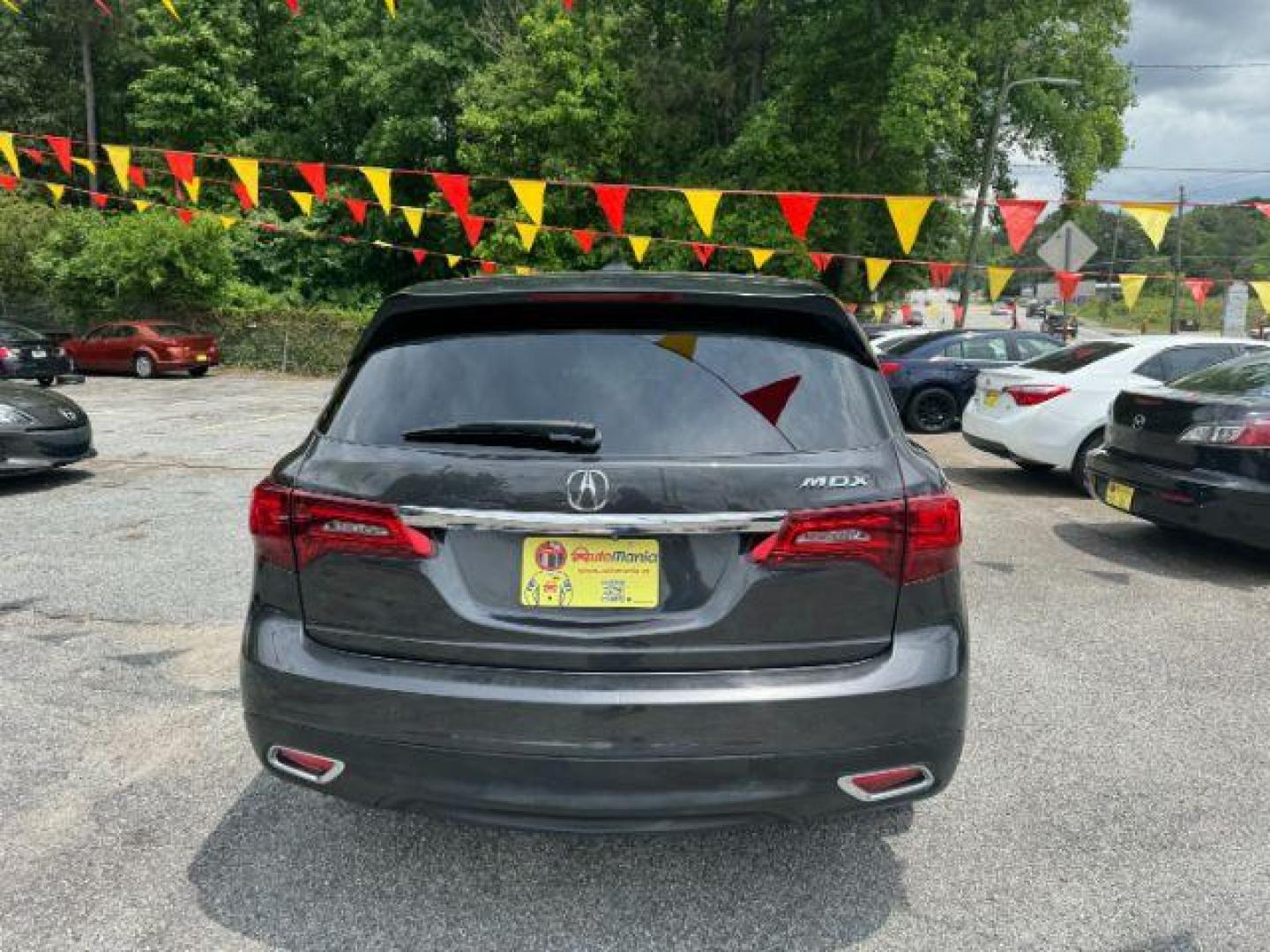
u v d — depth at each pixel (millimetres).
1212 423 6035
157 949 2363
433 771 2219
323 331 26609
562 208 28031
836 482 2223
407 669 2242
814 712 2168
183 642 4676
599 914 2518
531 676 2195
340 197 32281
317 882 2656
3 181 16844
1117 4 28219
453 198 12078
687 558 2195
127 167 12820
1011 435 9141
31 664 4367
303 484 2350
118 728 3689
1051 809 3119
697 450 2215
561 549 2199
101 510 7770
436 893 2607
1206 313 54438
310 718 2285
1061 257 13133
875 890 2648
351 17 32781
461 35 31203
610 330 2412
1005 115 28891
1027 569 6246
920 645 2273
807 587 2205
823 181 26688
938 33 24188
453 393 2354
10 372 19359
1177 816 3078
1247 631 5008
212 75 32438
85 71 35406
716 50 29703
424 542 2229
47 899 2568
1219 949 2408
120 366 24500
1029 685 4219
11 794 3160
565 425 2219
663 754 2146
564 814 2189
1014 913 2549
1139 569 6242
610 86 28125
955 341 13875
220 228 27656
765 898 2604
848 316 2480
